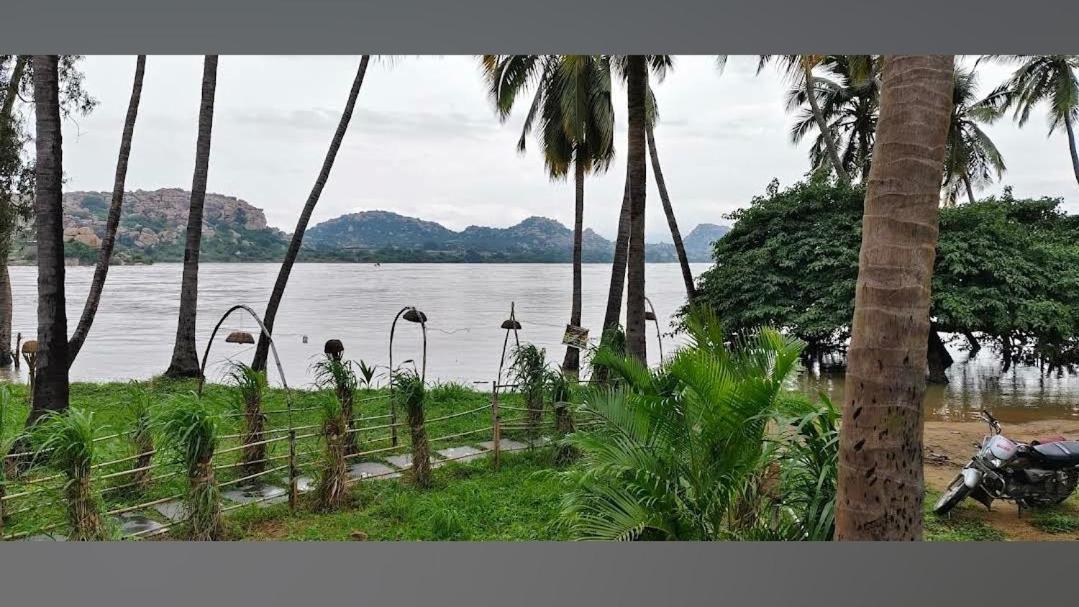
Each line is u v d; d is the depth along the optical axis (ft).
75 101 30.55
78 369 36.78
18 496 12.14
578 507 9.97
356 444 18.39
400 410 22.34
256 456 16.57
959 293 33.24
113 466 15.16
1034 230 37.81
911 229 8.33
